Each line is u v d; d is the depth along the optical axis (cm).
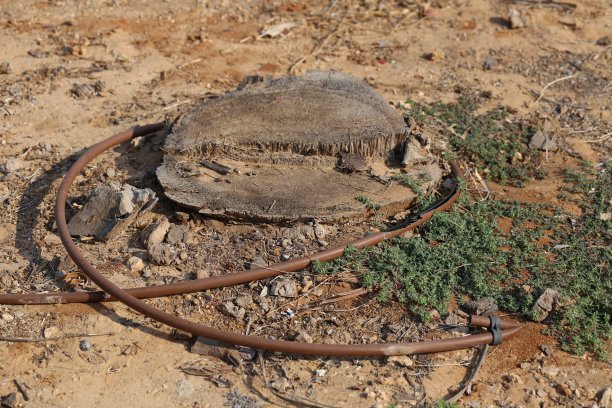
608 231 194
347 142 201
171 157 200
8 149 210
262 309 179
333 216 192
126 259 187
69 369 171
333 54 243
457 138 213
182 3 260
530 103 228
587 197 202
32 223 194
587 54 246
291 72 235
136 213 191
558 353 175
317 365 172
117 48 241
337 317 179
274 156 201
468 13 261
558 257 189
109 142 204
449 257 187
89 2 257
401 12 260
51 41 242
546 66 242
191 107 214
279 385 170
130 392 168
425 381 171
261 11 259
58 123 217
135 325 177
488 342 175
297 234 190
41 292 181
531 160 212
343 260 186
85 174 202
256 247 189
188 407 167
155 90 228
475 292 183
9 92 224
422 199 197
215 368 172
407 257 187
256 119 204
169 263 186
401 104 222
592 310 181
